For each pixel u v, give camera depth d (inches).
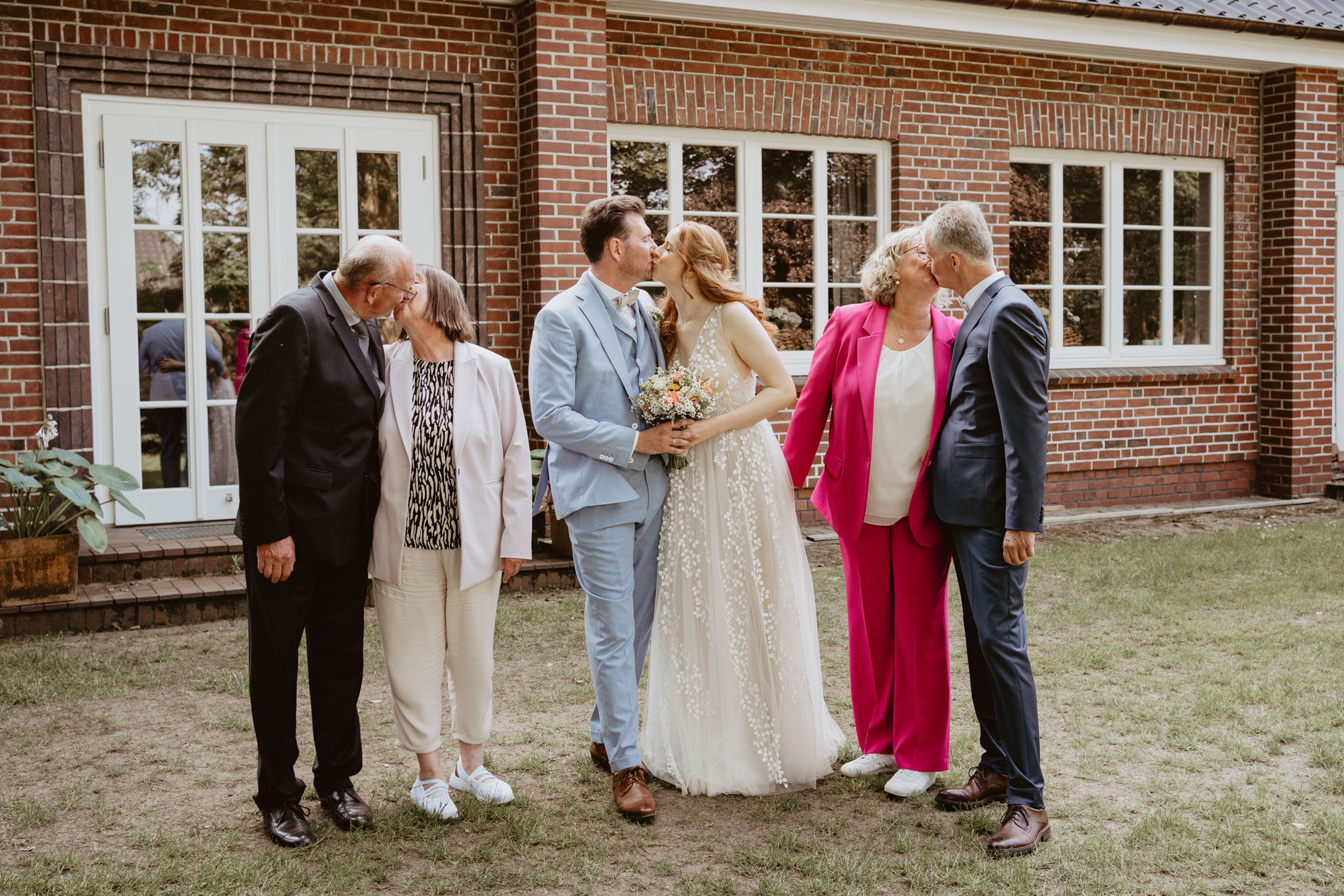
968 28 328.2
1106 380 374.0
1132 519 358.9
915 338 146.2
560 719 176.2
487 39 290.5
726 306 148.3
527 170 291.7
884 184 345.4
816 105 329.7
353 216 281.3
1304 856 124.8
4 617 218.4
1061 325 376.8
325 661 135.4
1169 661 201.6
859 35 334.0
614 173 313.4
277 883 119.8
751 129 323.3
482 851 128.4
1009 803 132.0
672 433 141.8
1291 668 195.2
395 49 280.5
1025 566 134.0
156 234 263.4
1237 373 400.5
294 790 132.4
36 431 251.0
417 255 289.3
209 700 183.6
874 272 146.9
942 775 152.1
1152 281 392.5
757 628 148.2
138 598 227.8
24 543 220.7
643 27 308.2
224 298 271.9
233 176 269.7
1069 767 153.8
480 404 137.2
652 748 152.7
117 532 261.7
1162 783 147.5
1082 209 378.0
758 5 302.7
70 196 250.5
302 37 270.8
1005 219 359.3
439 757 152.6
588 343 142.9
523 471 140.3
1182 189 395.9
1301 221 392.5
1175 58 371.9
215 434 272.2
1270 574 271.9
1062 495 373.7
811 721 148.6
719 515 148.3
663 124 312.2
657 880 122.8
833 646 219.3
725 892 118.9
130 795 145.4
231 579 243.6
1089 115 368.8
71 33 249.1
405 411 134.7
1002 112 355.6
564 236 289.9
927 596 145.3
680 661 149.4
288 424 127.6
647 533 149.9
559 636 223.1
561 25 286.0
